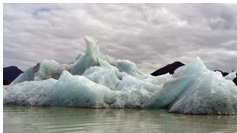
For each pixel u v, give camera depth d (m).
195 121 3.98
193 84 6.04
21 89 7.64
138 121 3.93
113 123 3.69
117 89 8.05
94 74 8.83
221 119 4.25
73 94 6.79
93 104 6.53
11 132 2.96
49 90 7.20
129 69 11.76
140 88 7.29
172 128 3.29
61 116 4.51
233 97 5.14
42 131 3.02
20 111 5.35
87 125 3.48
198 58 6.72
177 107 5.41
